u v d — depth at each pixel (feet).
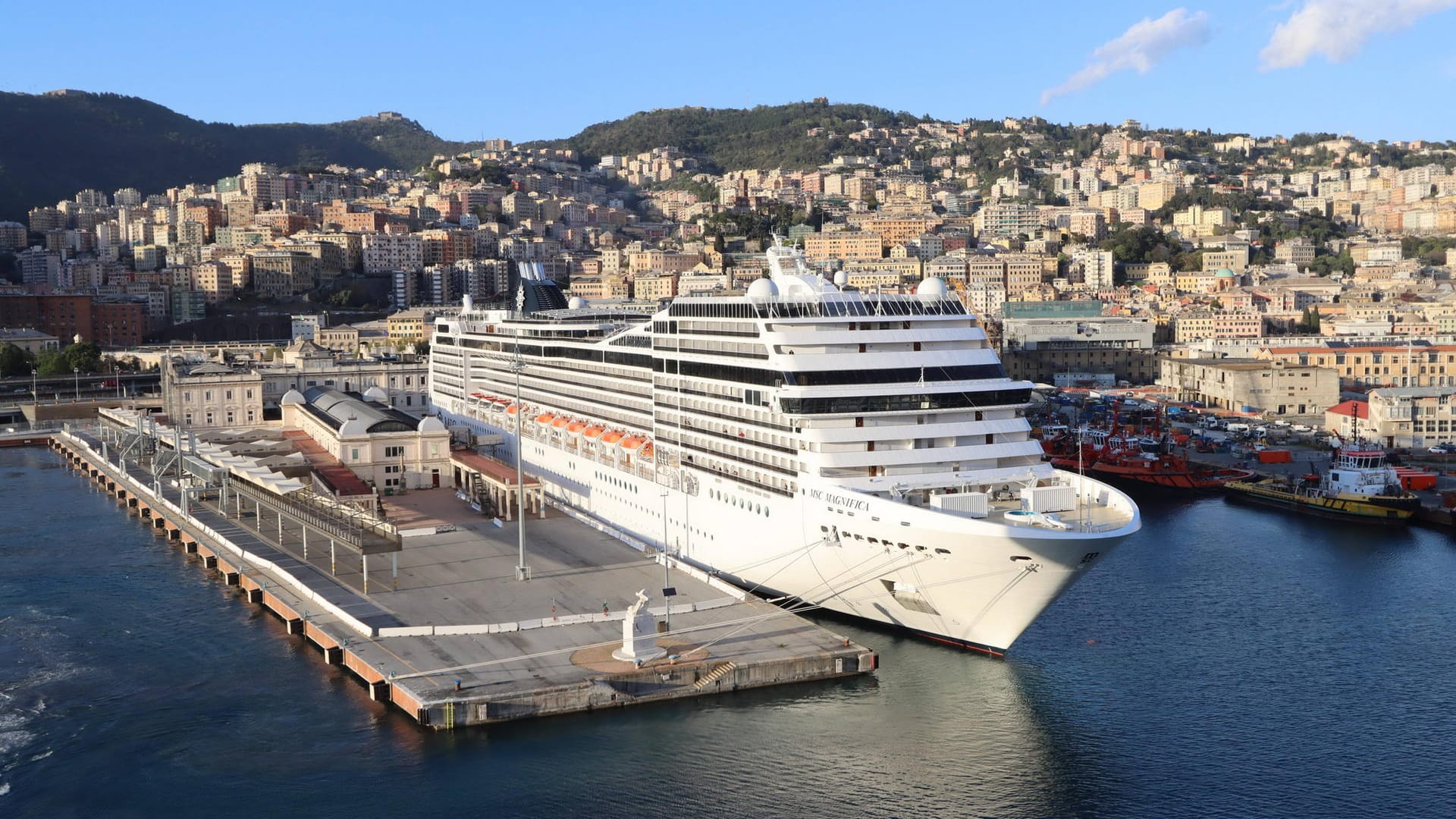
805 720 304.91
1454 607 419.33
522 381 565.53
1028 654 360.89
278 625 388.98
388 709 311.06
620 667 316.81
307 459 588.91
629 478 454.81
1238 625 395.34
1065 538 305.12
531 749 287.48
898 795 268.41
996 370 370.12
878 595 351.46
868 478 344.69
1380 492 587.27
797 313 368.27
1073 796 269.64
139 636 379.96
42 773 283.18
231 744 294.46
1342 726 310.04
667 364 417.69
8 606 416.67
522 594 383.86
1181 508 612.70
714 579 390.01
